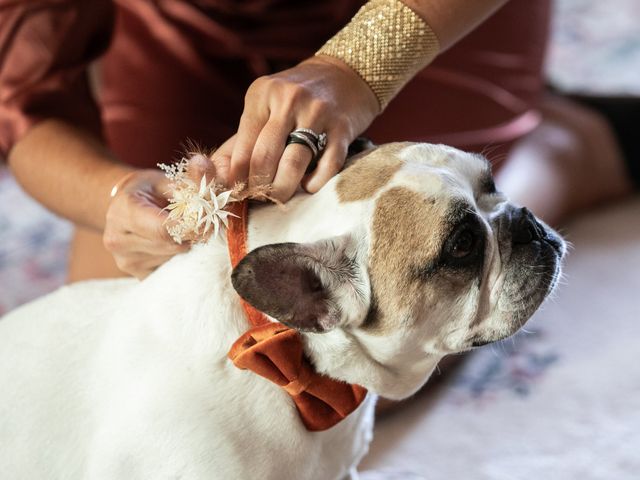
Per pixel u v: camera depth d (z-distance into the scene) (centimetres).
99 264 166
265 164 112
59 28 161
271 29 184
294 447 112
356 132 123
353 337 111
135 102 188
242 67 187
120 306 120
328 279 106
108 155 147
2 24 158
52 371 117
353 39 126
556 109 262
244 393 110
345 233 108
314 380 112
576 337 204
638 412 177
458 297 112
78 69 167
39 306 126
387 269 107
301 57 186
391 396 119
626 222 254
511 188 224
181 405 108
